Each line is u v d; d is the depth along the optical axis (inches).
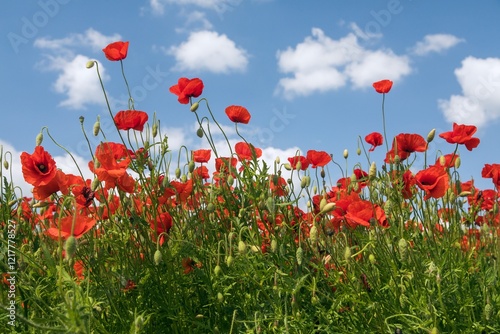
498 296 57.3
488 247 69.3
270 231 60.7
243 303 57.6
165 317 57.9
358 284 55.0
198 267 61.2
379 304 54.7
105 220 63.3
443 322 54.8
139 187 64.1
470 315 56.0
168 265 56.3
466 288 58.2
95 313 52.2
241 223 60.2
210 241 62.6
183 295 58.2
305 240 61.8
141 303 55.9
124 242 58.5
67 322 43.0
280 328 52.5
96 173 55.7
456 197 67.0
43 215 62.0
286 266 55.6
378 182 68.2
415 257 56.2
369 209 55.4
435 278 52.7
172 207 64.3
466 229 70.6
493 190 75.0
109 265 60.4
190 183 62.1
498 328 55.0
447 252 58.4
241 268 55.9
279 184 66.1
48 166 53.9
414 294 53.5
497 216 74.1
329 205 54.9
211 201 64.4
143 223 57.8
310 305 57.9
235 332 56.7
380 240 58.4
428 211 63.5
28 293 51.5
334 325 55.4
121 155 63.0
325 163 70.3
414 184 63.8
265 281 57.1
